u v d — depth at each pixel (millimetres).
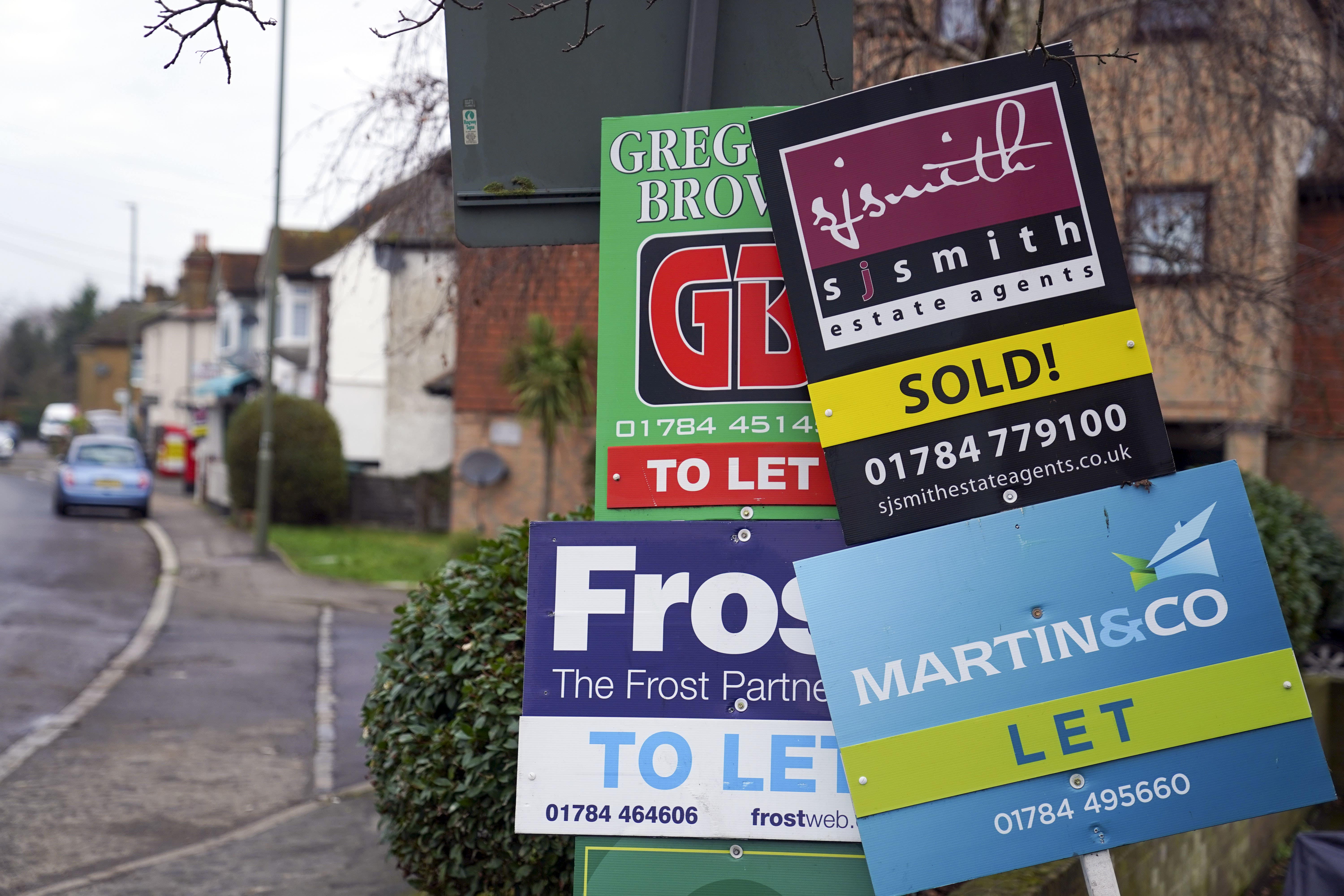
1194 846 5730
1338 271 8242
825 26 3572
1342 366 11680
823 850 3002
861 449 2893
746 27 3586
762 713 3021
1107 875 2689
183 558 20828
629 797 3020
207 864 5988
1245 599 2730
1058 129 2930
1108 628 2746
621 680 3049
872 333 2918
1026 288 2906
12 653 11859
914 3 8047
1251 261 7805
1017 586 2775
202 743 8805
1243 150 8070
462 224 3629
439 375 30188
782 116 2971
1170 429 14781
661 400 3170
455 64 3627
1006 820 2705
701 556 3066
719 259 3176
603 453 3178
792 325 3143
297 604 16328
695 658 3045
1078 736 2715
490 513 23547
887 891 2693
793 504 3119
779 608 3043
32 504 31219
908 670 2768
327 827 6711
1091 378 2873
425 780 4180
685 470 3150
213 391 32062
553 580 3088
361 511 29000
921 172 2941
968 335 2902
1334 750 8352
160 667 11625
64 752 8375
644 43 3605
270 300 21672
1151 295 8586
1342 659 10211
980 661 2760
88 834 6547
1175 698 2707
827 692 2768
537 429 23516
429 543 25281
